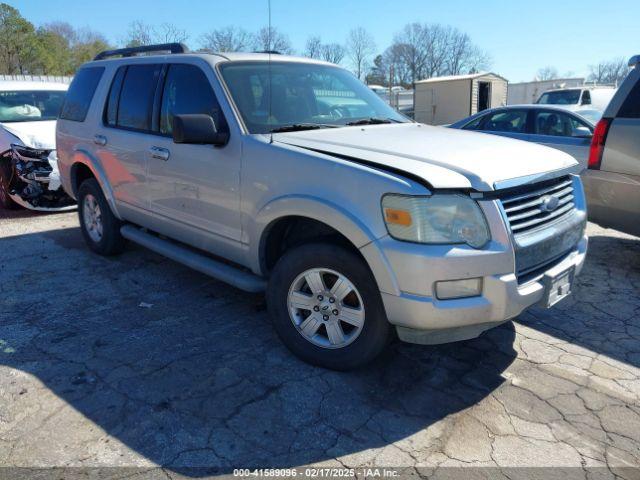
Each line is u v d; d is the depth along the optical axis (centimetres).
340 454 257
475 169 289
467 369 335
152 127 439
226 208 367
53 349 355
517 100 3341
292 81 414
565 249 333
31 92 854
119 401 297
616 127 472
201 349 356
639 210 466
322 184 305
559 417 287
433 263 270
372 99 460
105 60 528
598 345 366
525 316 412
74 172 562
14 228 673
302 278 328
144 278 490
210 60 398
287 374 325
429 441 267
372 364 338
